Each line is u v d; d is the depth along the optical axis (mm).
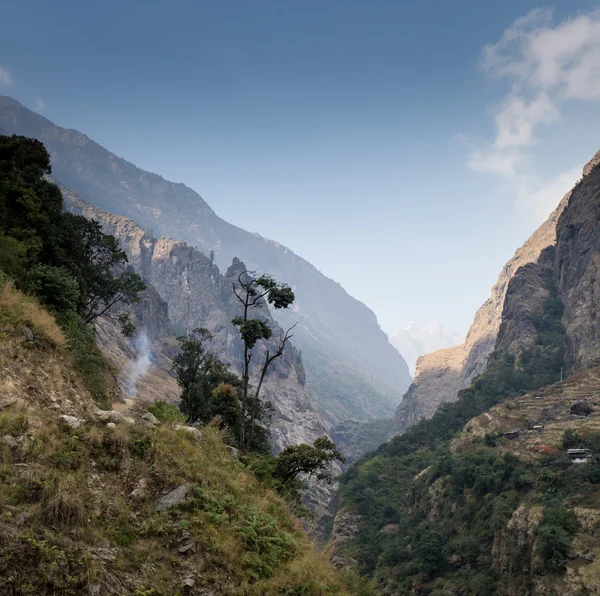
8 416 10727
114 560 9266
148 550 10039
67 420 11820
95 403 16484
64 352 17234
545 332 180875
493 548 75812
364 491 134625
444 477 109750
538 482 79750
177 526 10945
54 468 10078
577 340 152000
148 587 9234
